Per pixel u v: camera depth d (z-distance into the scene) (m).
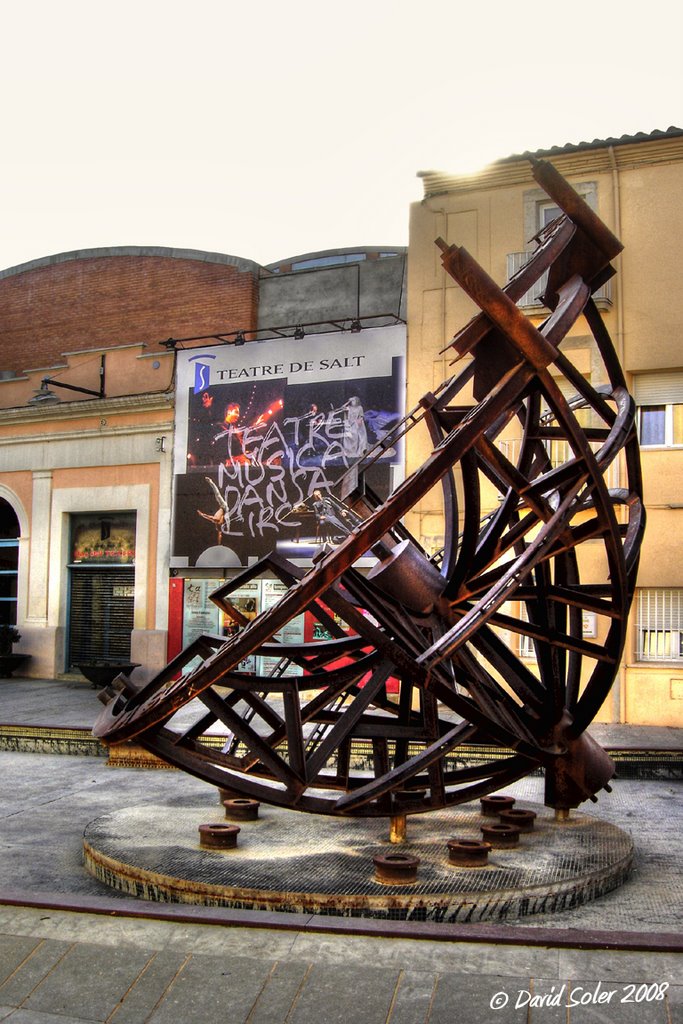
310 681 6.77
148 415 21.09
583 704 7.67
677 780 11.86
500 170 17.69
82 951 5.45
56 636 21.84
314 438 19.12
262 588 19.55
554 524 6.55
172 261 23.33
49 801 10.28
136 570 20.92
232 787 6.73
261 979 5.07
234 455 19.95
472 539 6.90
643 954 5.11
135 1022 4.83
